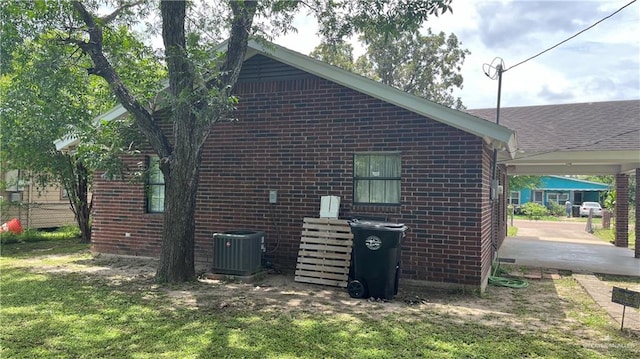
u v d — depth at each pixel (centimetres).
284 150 860
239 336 475
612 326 544
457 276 724
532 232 2147
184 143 731
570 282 848
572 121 1349
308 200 838
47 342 451
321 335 484
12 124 1058
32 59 838
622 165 1425
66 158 1228
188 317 543
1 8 727
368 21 765
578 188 3975
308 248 781
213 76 705
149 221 970
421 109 737
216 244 788
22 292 663
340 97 818
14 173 1404
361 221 716
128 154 914
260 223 874
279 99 867
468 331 512
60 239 1363
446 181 736
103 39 851
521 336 496
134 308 581
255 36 781
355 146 805
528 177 2878
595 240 1734
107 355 418
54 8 743
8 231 1295
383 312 588
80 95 1059
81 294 654
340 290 721
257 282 767
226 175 905
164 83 934
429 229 744
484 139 723
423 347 454
